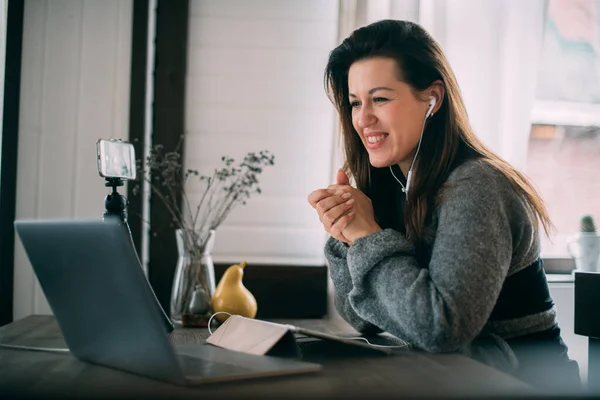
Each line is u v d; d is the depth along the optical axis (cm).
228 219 228
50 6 224
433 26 220
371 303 114
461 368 91
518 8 223
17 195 222
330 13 233
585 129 251
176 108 226
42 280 94
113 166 133
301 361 96
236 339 106
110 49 225
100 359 92
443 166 126
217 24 230
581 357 227
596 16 253
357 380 82
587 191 251
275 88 232
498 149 223
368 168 148
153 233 223
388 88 128
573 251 233
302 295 223
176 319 165
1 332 128
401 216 146
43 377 84
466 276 104
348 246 137
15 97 219
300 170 231
